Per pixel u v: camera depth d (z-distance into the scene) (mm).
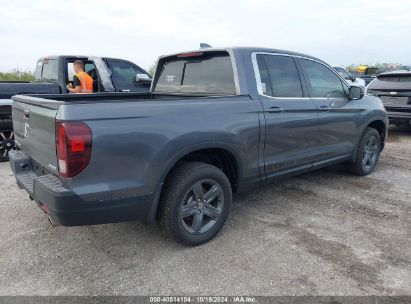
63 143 2678
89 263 3219
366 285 2883
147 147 2990
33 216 4168
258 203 4586
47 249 3449
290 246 3492
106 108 2828
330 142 4875
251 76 3900
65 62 7566
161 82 4859
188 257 3311
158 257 3309
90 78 7336
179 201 3268
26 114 3402
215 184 3525
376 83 9023
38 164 3369
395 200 4699
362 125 5383
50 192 2748
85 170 2740
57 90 7258
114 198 2893
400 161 6684
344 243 3551
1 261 3236
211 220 3586
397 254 3346
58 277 3010
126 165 2912
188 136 3219
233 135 3570
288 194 4910
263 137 3893
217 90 4043
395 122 8703
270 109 3939
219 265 3176
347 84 5230
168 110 3156
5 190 5023
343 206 4496
